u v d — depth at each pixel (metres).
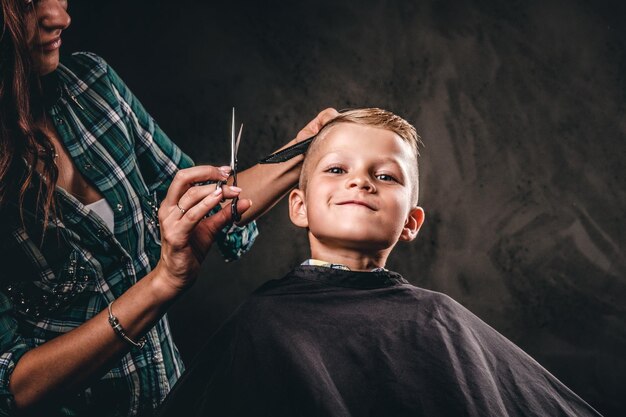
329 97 4.15
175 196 1.05
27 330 1.19
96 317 1.07
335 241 1.18
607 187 4.09
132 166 1.32
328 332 1.06
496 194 4.11
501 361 1.10
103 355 1.08
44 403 1.10
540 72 4.19
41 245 1.18
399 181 1.20
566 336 3.98
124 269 1.27
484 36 4.23
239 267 3.93
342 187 1.18
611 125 4.13
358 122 1.24
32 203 1.18
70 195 1.21
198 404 1.03
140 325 1.08
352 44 4.21
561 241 4.06
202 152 4.00
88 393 1.22
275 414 0.98
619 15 4.21
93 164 1.27
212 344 1.08
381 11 4.25
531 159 4.12
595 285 4.02
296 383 0.99
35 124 1.22
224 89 4.07
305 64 4.16
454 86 4.20
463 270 4.05
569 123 4.14
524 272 4.04
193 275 1.07
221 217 1.10
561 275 4.04
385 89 4.18
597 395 3.88
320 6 4.22
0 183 1.13
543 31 4.22
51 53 1.18
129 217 1.30
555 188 4.10
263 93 4.10
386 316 1.09
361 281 1.14
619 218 4.07
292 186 1.40
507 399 1.06
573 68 4.18
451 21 4.25
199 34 4.08
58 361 1.06
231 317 1.10
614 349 3.94
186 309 3.85
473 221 4.08
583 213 4.08
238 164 4.02
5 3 1.08
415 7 4.26
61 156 1.25
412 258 4.05
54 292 1.20
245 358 1.04
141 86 3.99
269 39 4.15
